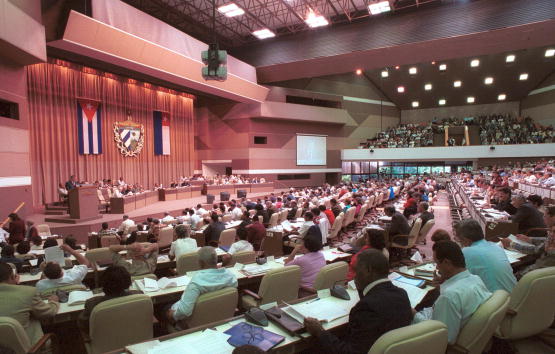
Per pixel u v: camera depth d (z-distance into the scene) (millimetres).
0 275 3176
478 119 34062
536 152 26953
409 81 33562
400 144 32469
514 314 2742
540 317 2814
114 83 20812
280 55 22375
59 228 11320
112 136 20688
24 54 11070
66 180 18094
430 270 4035
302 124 31297
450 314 2418
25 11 10773
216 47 9883
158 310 4637
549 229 4066
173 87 24469
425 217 8227
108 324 2896
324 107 31625
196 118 30391
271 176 29688
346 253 5668
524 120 31906
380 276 2500
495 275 3246
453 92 33781
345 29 19656
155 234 8625
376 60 20172
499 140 29734
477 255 3336
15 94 12086
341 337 2826
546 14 14641
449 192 21891
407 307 2422
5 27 9617
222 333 2646
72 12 12695
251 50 23609
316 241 4551
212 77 9969
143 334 3102
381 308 2312
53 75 17484
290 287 4000
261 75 24219
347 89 33938
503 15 15531
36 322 3295
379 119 36219
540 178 14203
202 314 3230
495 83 31500
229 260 4578
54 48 15539
